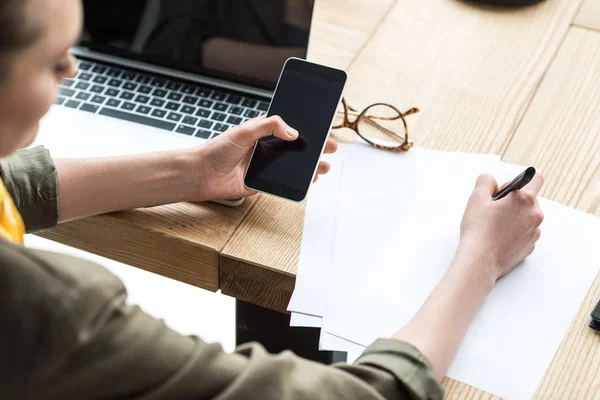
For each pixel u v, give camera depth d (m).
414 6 1.25
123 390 0.55
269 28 1.03
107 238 0.94
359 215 0.92
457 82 1.11
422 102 1.07
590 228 0.90
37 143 0.99
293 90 0.95
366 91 1.08
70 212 0.88
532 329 0.79
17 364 0.52
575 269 0.85
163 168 0.90
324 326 0.80
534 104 1.07
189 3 1.04
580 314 0.81
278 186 0.90
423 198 0.94
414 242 0.88
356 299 0.83
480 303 0.78
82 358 0.53
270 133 0.89
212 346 0.59
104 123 1.03
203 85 1.09
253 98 1.08
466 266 0.79
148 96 1.07
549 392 0.74
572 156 0.99
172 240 0.89
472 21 1.22
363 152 1.00
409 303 0.82
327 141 0.95
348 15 1.23
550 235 0.89
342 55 1.15
